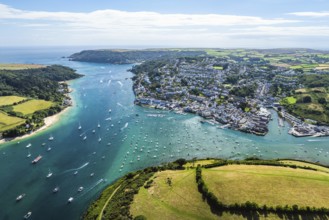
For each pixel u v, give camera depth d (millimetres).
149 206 126812
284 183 134625
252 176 141875
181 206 125000
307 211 115062
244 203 120312
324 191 128375
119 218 120250
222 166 159625
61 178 167750
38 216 133500
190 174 150500
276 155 197875
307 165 173250
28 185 160500
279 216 114625
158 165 181125
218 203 121125
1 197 149125
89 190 154375
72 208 139000
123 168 178875
